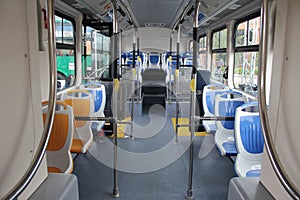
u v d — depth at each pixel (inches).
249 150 101.7
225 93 157.4
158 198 108.2
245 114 103.8
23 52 41.6
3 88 36.9
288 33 38.6
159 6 223.3
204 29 261.0
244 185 47.6
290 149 37.5
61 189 44.9
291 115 37.2
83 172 129.9
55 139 95.1
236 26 181.3
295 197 32.4
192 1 108.7
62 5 153.3
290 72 37.7
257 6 138.9
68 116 96.3
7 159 37.8
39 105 46.4
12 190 33.0
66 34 175.0
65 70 175.5
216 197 109.4
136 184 118.8
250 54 157.6
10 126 38.4
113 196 108.7
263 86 37.5
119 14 202.5
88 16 199.0
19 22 40.6
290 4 38.1
